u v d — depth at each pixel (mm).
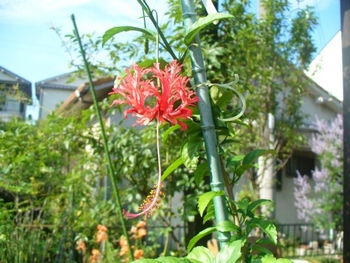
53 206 5258
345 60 2803
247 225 1639
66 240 4648
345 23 2809
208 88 1756
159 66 1636
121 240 4785
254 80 5840
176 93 1469
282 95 7199
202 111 1694
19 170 4535
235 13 4297
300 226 8922
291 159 10148
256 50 5461
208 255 1580
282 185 10008
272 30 5707
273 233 1583
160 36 1747
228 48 4086
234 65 4395
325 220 7703
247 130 6008
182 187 4227
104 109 4254
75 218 4840
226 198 1674
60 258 4305
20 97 4465
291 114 6555
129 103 1469
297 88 6434
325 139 8008
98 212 4742
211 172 1673
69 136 4184
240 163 1870
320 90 9617
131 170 4160
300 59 6199
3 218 4078
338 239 7668
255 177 6719
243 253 1643
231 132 1821
